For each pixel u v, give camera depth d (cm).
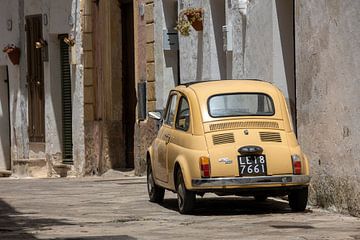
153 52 3081
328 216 1783
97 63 3512
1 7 4197
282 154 1784
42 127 3900
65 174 3712
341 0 1811
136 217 1845
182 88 1944
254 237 1501
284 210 1902
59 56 3806
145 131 3097
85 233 1616
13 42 4103
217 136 1794
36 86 3928
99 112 3506
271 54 2216
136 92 3203
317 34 1916
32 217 1900
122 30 3450
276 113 1838
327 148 1880
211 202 2084
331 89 1859
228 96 1855
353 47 1770
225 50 2503
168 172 1927
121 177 3197
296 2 2006
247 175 1767
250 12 2342
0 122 4303
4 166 4300
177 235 1555
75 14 3619
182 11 2786
